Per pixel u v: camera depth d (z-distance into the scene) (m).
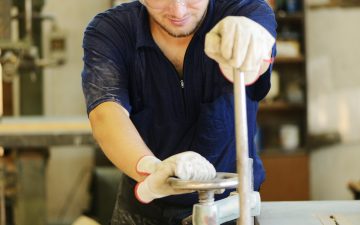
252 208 1.17
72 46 5.11
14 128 3.30
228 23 1.03
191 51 1.51
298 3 4.74
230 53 0.99
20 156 3.33
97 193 3.25
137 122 1.63
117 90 1.49
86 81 1.51
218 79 1.53
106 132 1.38
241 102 0.97
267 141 4.99
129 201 1.74
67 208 5.13
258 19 1.37
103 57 1.52
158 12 1.38
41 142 3.20
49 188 5.12
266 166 4.71
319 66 5.06
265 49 1.05
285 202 1.55
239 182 0.98
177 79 1.56
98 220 3.20
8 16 3.17
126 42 1.56
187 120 1.60
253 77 1.10
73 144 3.21
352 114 5.07
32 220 3.36
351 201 1.55
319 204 1.52
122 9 1.60
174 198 1.63
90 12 5.12
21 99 4.23
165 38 1.53
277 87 4.86
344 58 5.05
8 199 3.70
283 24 4.86
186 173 1.02
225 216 1.11
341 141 5.07
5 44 3.08
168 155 1.63
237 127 0.97
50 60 3.93
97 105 1.45
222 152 1.61
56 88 5.12
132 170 1.24
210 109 1.55
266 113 5.00
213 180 0.99
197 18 1.39
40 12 3.96
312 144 5.04
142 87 1.58
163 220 1.67
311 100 5.07
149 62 1.55
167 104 1.58
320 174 5.09
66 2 5.10
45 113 5.05
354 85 5.05
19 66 3.55
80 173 5.12
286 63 4.96
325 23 5.04
